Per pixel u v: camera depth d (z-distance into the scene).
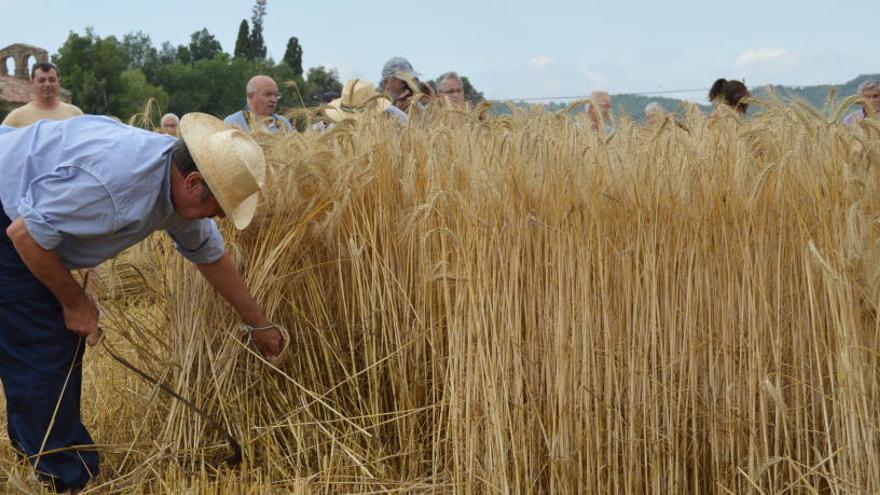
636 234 3.68
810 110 3.64
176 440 4.36
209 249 4.06
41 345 3.91
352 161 4.42
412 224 4.24
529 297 3.80
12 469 4.09
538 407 3.83
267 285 4.47
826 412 3.47
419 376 4.32
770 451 3.66
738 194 3.57
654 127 4.07
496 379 3.78
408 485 4.14
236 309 4.30
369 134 4.66
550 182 3.74
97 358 5.23
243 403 4.50
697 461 3.67
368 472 4.15
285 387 4.61
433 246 4.20
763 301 3.56
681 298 3.67
